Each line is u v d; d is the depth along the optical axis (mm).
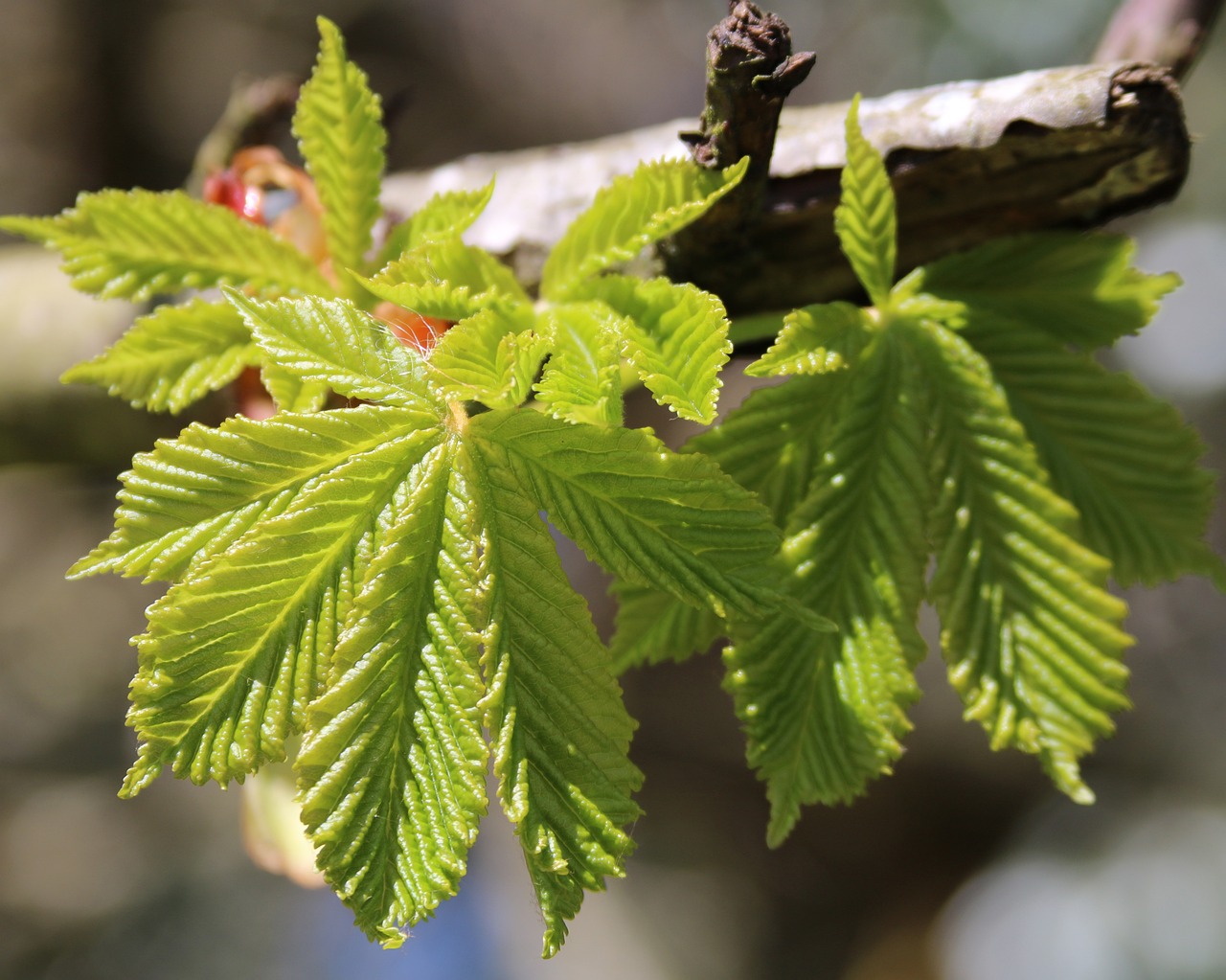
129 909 1958
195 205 500
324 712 449
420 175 586
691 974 1966
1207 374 1733
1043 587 486
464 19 2059
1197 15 547
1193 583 1886
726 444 488
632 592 490
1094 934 1764
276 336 456
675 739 2068
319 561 454
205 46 1941
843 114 521
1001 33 1666
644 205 493
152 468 453
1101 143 508
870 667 480
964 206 520
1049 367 502
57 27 1862
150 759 449
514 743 451
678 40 2092
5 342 630
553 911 448
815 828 2094
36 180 1847
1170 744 1888
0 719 1999
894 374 494
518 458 459
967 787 2010
